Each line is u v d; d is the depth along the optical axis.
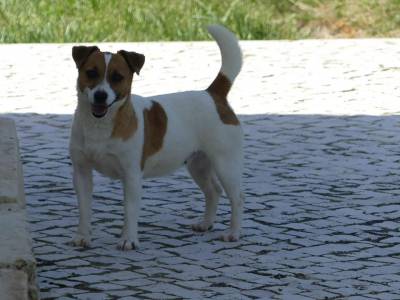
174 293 8.51
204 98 10.15
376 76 18.89
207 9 23.83
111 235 10.29
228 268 9.26
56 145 14.32
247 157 13.79
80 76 9.43
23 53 20.86
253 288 8.69
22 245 7.97
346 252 9.81
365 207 11.45
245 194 11.98
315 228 10.62
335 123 15.68
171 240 10.16
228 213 11.27
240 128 10.22
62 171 13.00
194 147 10.11
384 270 9.27
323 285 8.82
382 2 24.55
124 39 22.64
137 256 9.57
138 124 9.57
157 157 9.85
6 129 11.66
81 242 9.84
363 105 16.81
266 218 10.99
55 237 10.16
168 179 12.70
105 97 9.16
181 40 22.78
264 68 19.61
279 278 8.98
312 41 22.28
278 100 17.17
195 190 12.22
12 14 23.58
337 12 24.23
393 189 12.25
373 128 15.38
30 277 7.68
